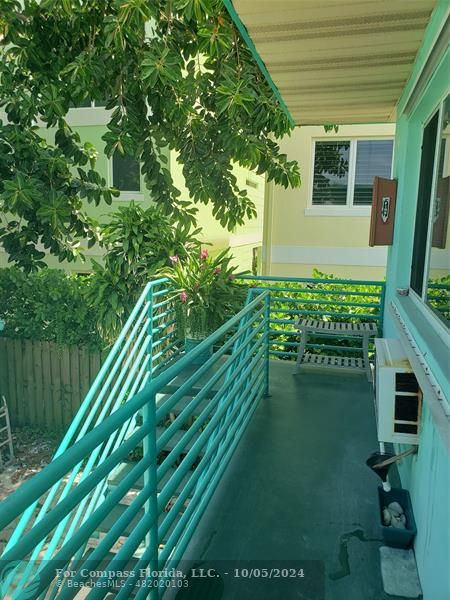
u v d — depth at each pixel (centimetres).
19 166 545
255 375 392
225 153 548
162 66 413
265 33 256
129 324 410
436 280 246
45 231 569
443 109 250
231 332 525
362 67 312
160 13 474
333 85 358
